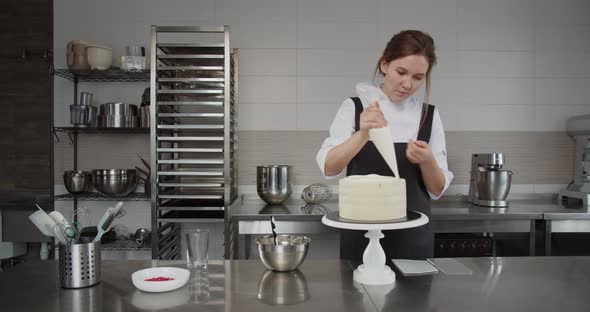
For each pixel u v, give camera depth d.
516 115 3.27
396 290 1.13
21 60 3.28
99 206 3.23
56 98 3.20
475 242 2.73
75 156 3.21
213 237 3.25
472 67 3.25
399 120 1.66
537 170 3.28
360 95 1.72
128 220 3.23
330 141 1.67
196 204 2.98
